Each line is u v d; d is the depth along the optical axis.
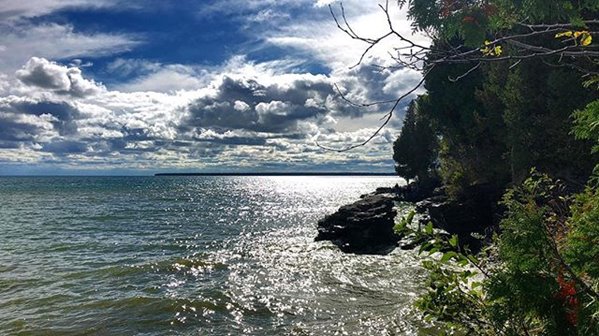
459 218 29.06
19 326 14.81
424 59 2.84
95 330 14.42
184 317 15.56
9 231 41.94
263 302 17.06
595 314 2.25
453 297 3.15
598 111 2.89
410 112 77.38
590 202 2.92
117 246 32.81
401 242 29.72
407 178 81.88
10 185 183.25
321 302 16.81
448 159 44.47
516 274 2.52
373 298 17.06
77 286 20.20
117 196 106.38
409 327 13.56
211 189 158.75
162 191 135.62
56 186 174.38
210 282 20.66
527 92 25.22
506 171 31.31
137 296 18.08
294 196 115.44
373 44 2.79
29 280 21.42
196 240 35.56
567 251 2.51
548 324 2.42
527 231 2.53
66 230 42.97
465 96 37.91
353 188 188.25
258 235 38.38
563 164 23.73
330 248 30.09
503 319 2.60
